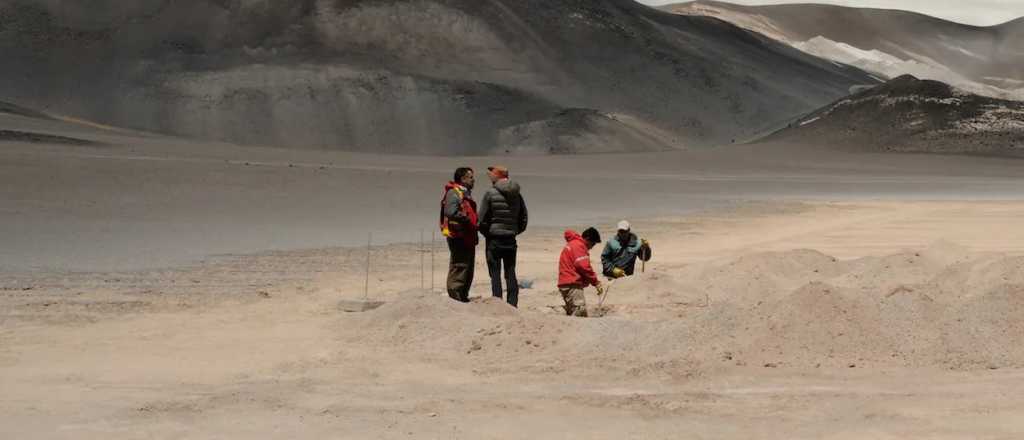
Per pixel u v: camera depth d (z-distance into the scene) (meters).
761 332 9.63
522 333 10.22
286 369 9.38
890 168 123.31
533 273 18.23
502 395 8.25
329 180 55.03
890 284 14.11
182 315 12.71
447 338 10.42
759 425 7.23
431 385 8.66
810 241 25.59
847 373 8.84
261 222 30.81
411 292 11.80
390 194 47.34
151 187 44.81
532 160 125.75
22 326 11.68
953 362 9.16
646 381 8.68
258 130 187.00
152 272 17.48
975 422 7.19
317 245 23.59
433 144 188.75
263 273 17.64
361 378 8.98
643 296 14.02
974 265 13.77
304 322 12.16
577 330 10.26
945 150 146.00
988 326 9.77
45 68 197.62
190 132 183.88
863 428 7.09
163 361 9.75
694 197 53.88
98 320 12.21
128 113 187.12
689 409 7.71
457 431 7.15
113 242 23.09
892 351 9.43
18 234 24.20
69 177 46.88
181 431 7.16
